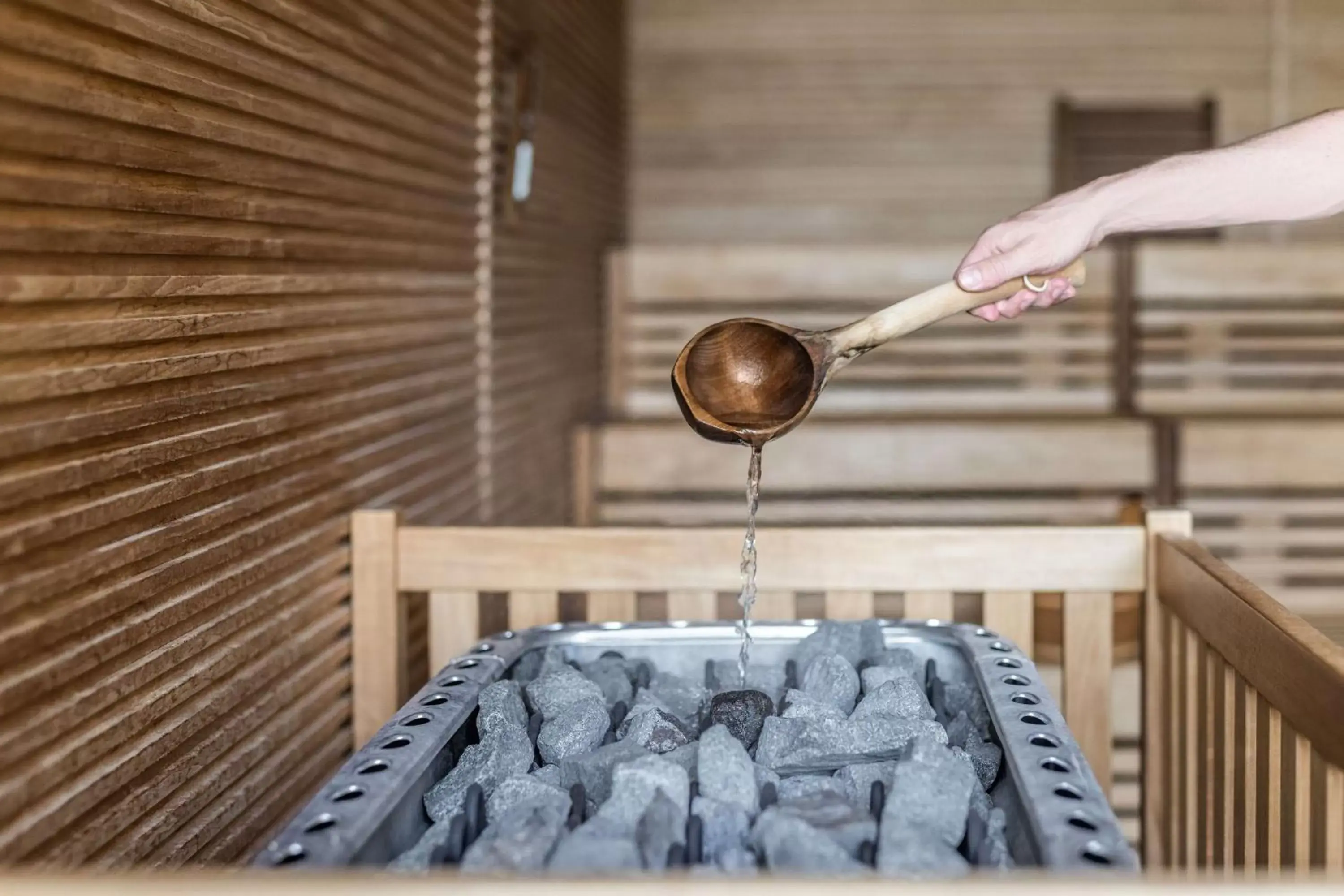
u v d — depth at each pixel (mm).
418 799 1132
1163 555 1753
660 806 1053
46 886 774
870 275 3676
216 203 1355
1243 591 1424
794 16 4613
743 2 4617
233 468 1396
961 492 3600
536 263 3059
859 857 1054
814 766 1267
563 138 3400
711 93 4645
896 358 3811
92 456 1111
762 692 1404
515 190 2762
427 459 2191
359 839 972
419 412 2143
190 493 1290
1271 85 4590
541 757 1320
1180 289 3736
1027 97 4609
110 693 1129
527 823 1057
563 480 3426
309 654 1639
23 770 1001
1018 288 1491
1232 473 3545
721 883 774
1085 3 4578
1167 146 4609
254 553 1473
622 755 1209
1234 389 3809
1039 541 1789
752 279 3705
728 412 1417
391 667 1787
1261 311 3795
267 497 1501
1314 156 1534
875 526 1824
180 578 1269
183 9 1255
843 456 3549
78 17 1072
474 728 1326
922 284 3666
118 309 1161
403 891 781
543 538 1787
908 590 1799
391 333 1980
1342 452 3531
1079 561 1789
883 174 4641
